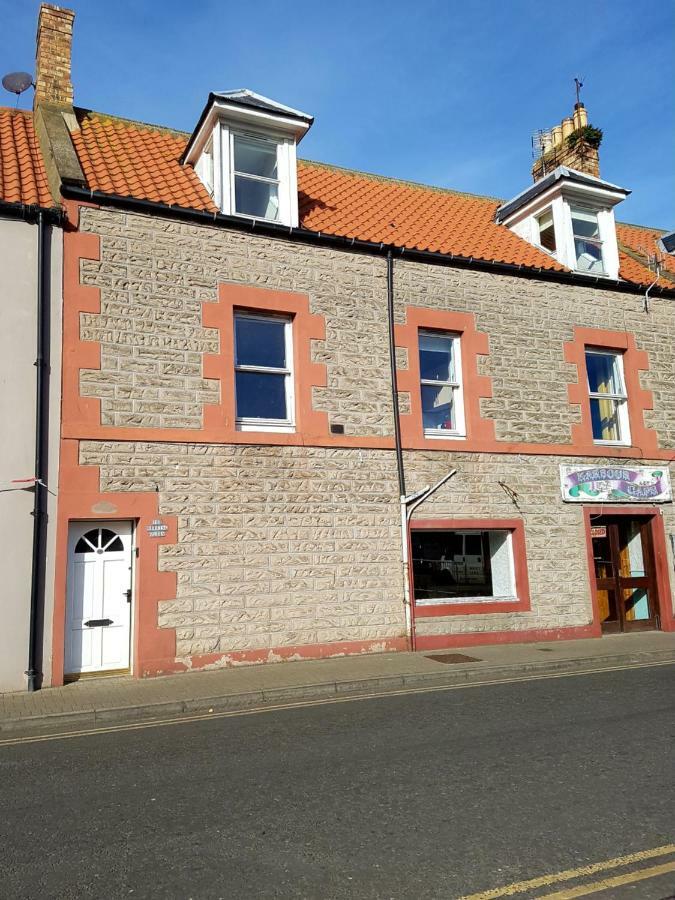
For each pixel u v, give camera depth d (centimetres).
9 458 912
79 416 961
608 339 1405
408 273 1242
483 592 1227
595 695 804
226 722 721
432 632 1146
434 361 1275
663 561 1370
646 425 1408
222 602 1003
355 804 471
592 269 1466
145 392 1006
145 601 959
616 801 471
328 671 945
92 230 1016
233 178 1140
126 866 388
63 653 907
